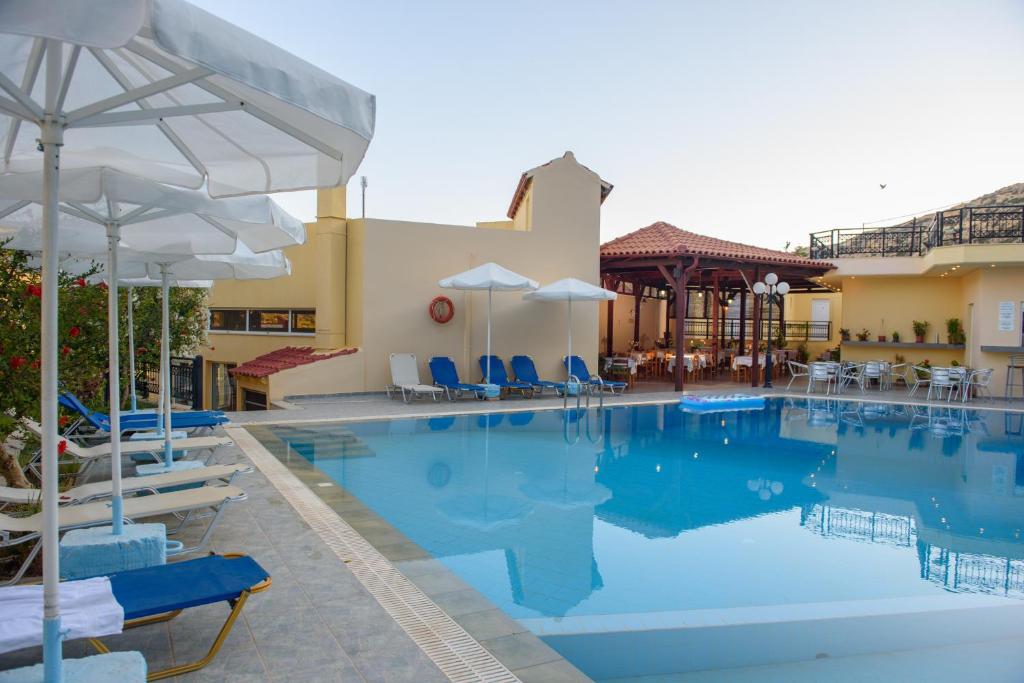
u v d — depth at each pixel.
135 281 7.49
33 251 4.58
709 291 25.95
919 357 18.58
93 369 5.70
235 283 17.70
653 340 25.62
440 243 14.54
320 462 8.08
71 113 2.17
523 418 11.96
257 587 2.94
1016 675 3.38
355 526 5.25
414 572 4.30
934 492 7.18
